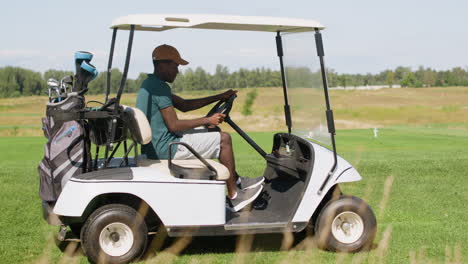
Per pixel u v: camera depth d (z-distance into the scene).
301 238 4.62
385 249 4.27
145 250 4.04
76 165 4.01
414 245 4.40
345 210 4.20
